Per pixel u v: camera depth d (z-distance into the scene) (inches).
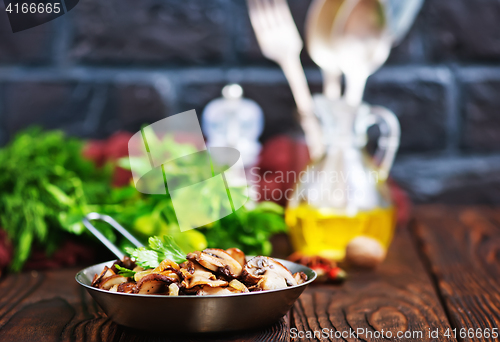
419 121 51.9
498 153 52.0
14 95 51.8
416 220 43.4
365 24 35.2
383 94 51.8
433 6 51.4
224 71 52.2
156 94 51.9
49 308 28.0
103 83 52.0
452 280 31.0
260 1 36.7
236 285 25.2
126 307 24.7
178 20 52.1
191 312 24.6
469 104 51.8
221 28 52.0
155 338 25.4
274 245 37.0
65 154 36.3
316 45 35.9
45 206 33.4
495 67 51.7
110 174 38.2
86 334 25.8
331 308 28.1
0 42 51.5
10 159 34.6
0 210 33.1
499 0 51.2
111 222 29.7
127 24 51.9
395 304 28.5
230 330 25.1
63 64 52.1
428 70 51.7
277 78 51.5
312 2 50.6
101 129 52.2
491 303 28.5
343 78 48.4
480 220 43.4
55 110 52.0
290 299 25.5
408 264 33.4
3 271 32.2
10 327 26.4
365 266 32.1
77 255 33.4
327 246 32.8
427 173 52.1
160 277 24.8
